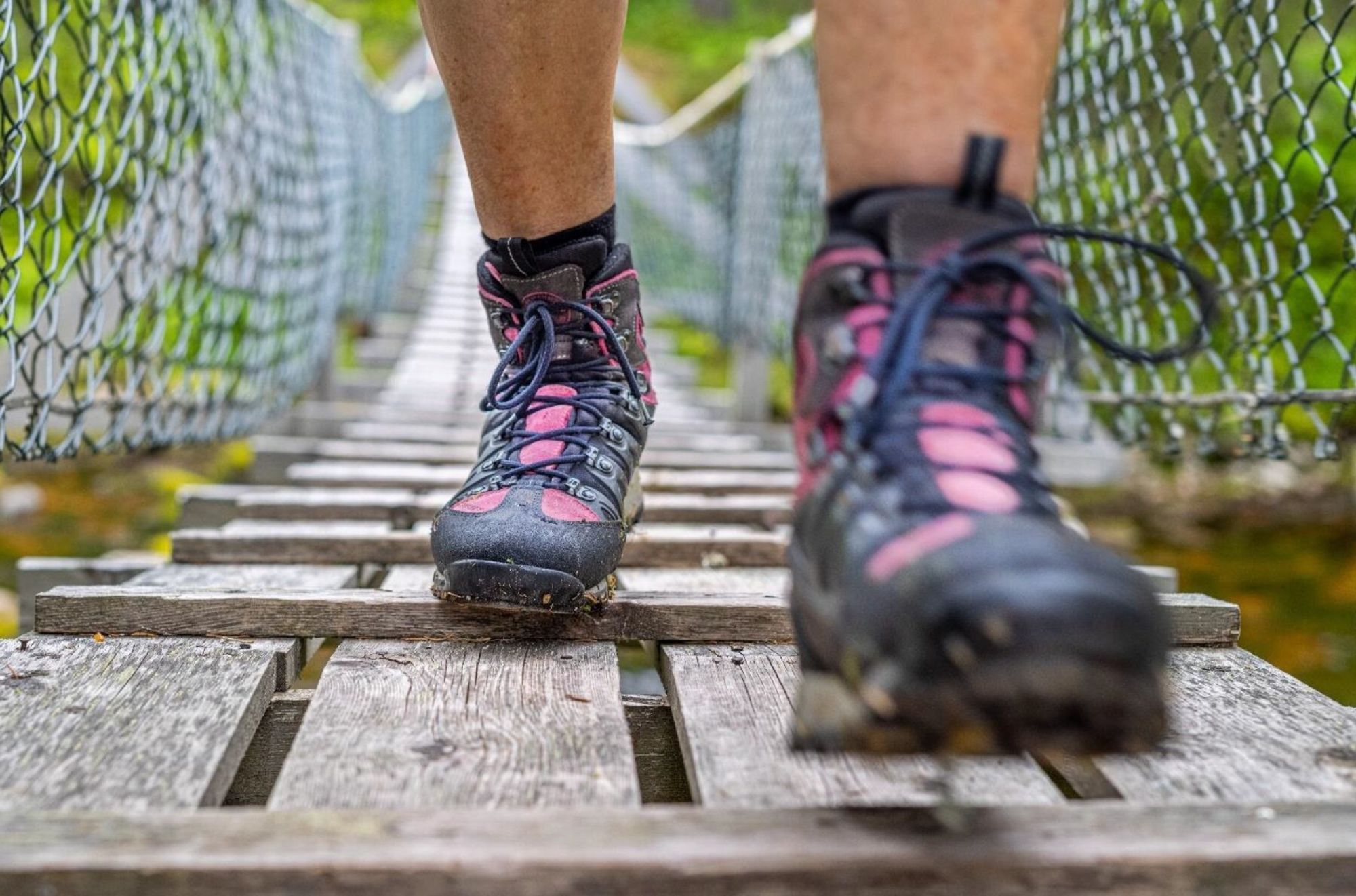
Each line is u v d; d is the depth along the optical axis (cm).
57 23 144
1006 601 55
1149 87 189
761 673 108
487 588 107
